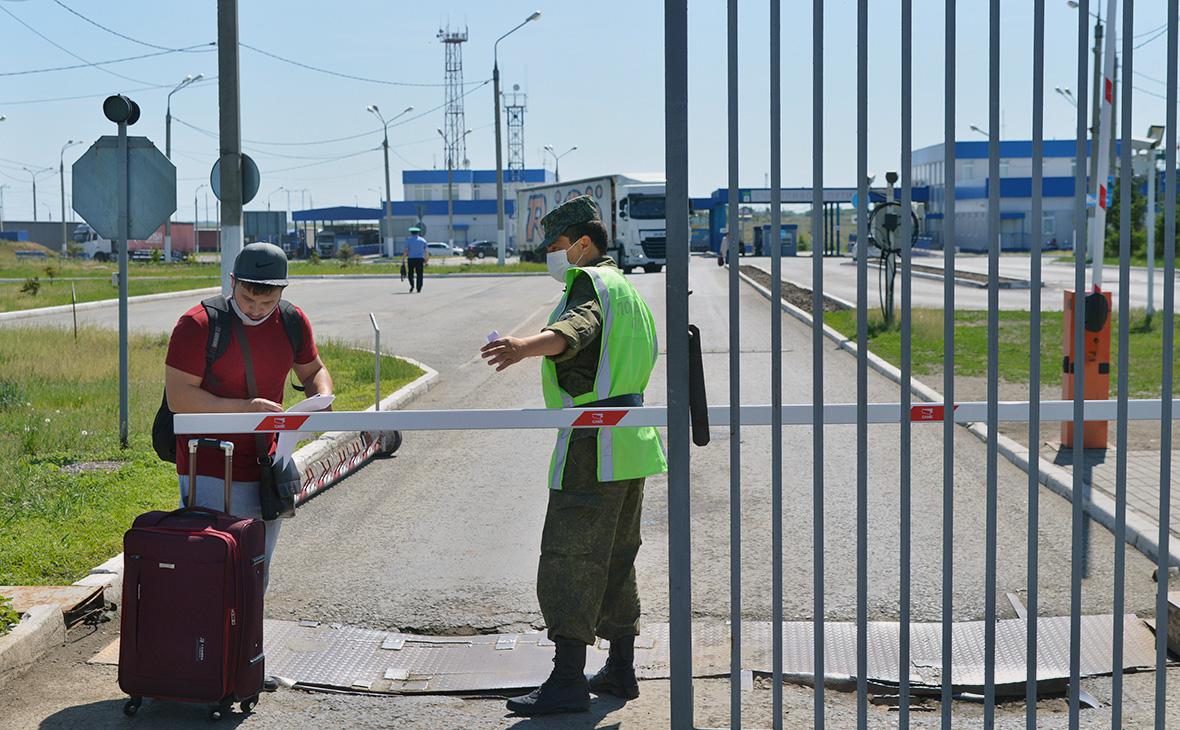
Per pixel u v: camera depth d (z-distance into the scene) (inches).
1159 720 150.1
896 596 241.8
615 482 179.0
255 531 180.1
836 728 176.4
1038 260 143.1
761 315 1010.1
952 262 145.5
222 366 186.7
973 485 345.4
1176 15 138.4
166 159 400.2
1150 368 594.6
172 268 2299.5
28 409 468.8
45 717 182.4
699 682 197.3
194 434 186.7
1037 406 146.3
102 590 233.3
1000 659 205.0
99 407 478.0
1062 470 350.0
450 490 356.2
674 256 147.8
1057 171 3312.0
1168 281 145.5
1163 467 148.2
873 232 827.4
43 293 1360.7
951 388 147.8
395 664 208.5
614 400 177.6
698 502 331.6
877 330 801.6
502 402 535.8
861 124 142.8
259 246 187.3
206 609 174.9
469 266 2249.0
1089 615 227.1
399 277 1929.1
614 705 187.6
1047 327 821.2
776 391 147.3
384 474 382.6
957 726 177.5
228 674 176.6
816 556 147.9
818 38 140.2
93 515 293.4
